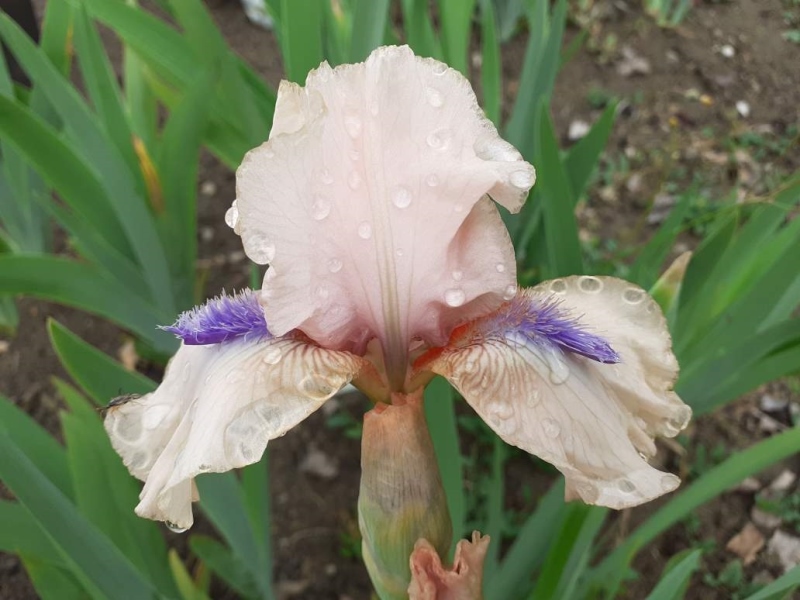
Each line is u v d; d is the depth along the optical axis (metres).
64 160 0.25
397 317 0.14
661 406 0.15
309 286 0.13
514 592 0.22
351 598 0.27
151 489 0.13
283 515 0.29
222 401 0.12
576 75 0.51
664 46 0.53
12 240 0.34
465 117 0.13
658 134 0.47
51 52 0.30
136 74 0.32
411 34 0.26
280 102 0.13
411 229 0.13
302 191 0.12
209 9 0.54
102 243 0.28
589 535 0.19
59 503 0.17
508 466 0.31
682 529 0.29
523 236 0.29
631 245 0.40
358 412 0.32
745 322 0.23
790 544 0.28
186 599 0.20
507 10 0.48
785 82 0.51
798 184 0.24
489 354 0.13
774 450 0.18
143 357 0.34
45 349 0.35
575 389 0.13
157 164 0.28
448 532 0.14
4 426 0.19
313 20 0.22
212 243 0.40
